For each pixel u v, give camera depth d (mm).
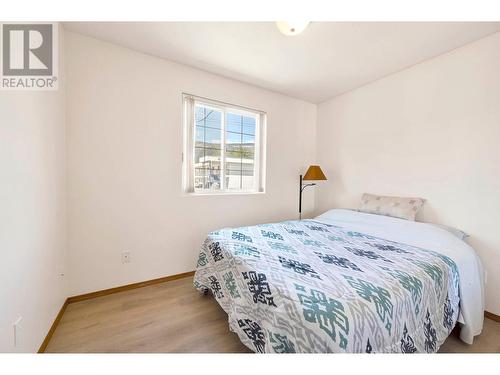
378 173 2645
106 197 2020
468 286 1522
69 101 1835
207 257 1883
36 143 1287
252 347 1216
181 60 2283
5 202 972
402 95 2396
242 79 2705
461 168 1958
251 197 2951
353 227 2264
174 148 2352
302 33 1813
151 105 2207
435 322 1242
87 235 1949
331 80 2678
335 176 3209
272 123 3096
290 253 1543
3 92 983
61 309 1716
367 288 1072
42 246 1360
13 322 1027
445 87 2061
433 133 2145
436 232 1817
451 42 1897
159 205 2291
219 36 1880
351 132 2973
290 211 3340
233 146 2928
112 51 2002
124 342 1453
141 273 2217
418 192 2262
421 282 1209
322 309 925
